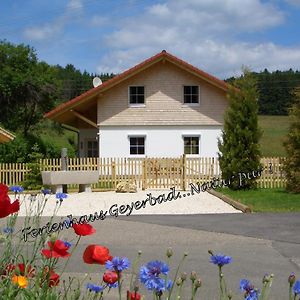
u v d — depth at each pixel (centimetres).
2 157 3086
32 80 4416
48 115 3081
